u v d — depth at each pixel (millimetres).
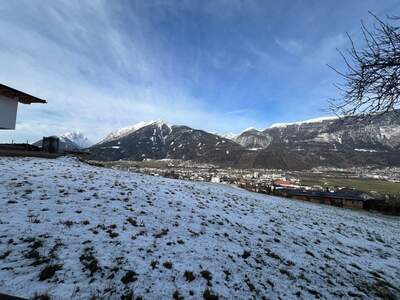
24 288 4902
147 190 16594
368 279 9664
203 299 5828
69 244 6941
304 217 20906
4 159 18391
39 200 10148
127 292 5414
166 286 5992
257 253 9562
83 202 10930
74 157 27859
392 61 3393
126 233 8508
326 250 12367
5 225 7395
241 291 6590
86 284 5387
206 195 20297
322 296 7410
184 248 8375
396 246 17562
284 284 7598
